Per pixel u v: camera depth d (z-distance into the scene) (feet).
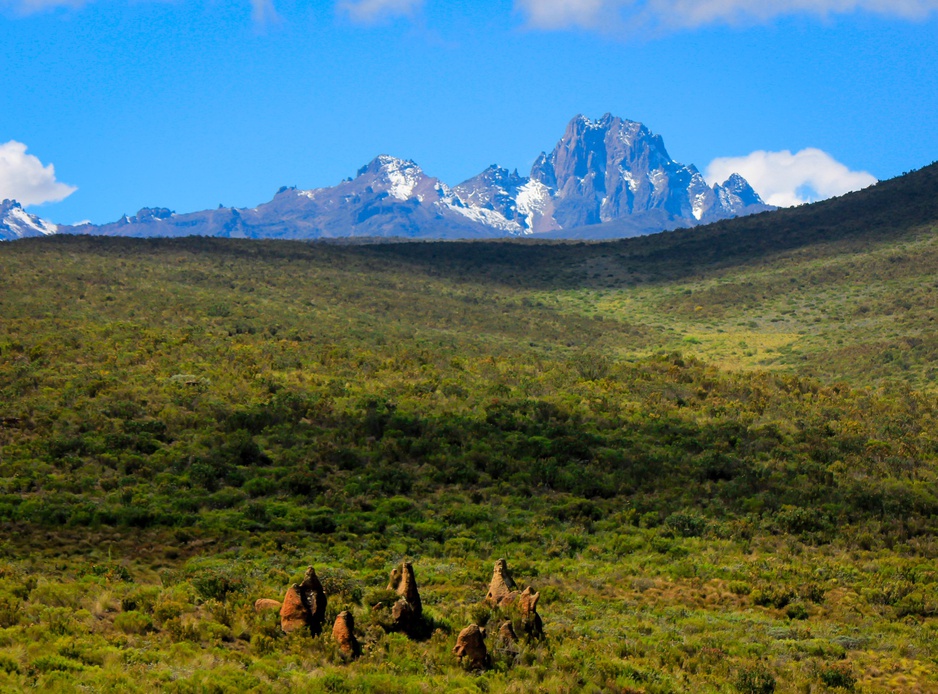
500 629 104.94
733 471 193.77
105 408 196.65
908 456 213.46
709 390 264.52
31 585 111.04
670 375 277.64
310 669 92.89
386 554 142.20
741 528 164.55
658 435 215.51
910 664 112.16
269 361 255.09
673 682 99.35
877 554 157.69
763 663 108.27
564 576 140.36
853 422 234.38
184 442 184.44
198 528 147.02
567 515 167.22
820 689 101.91
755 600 134.10
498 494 175.01
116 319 286.46
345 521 155.33
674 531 163.12
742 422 232.32
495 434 203.72
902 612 131.54
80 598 106.73
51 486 157.48
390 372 255.09
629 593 135.13
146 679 84.43
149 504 154.20
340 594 113.91
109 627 99.96
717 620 124.26
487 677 95.20
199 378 226.99
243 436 186.50
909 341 321.93
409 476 179.01
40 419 186.19
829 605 134.10
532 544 153.48
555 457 193.16
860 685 104.88
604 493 179.11
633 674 100.12
